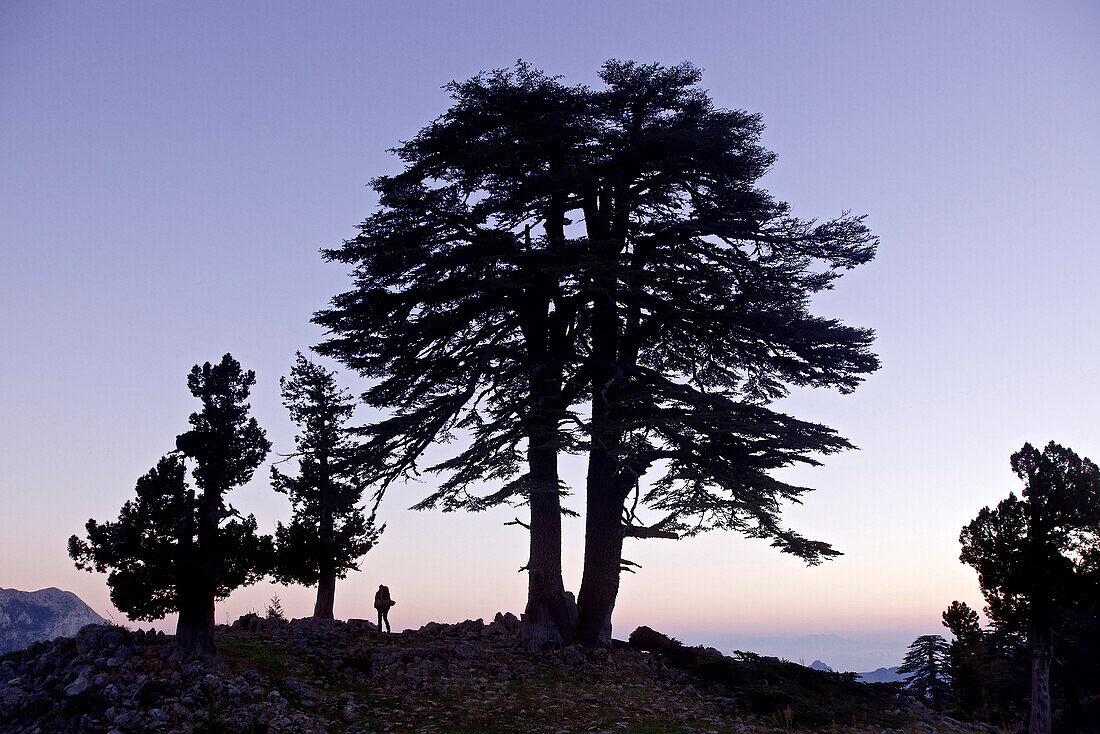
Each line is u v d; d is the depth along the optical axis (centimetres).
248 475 2033
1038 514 3562
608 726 1808
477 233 2495
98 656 1864
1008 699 4759
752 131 2722
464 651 2372
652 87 2680
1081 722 4566
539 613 2475
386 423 2425
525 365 2606
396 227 2503
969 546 3728
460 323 2556
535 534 2534
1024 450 3706
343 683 1991
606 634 2536
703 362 2867
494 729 1764
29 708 1672
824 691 2311
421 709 1867
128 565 1889
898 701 2369
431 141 2517
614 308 2691
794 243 2606
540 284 2475
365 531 3200
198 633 1942
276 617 2742
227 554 1922
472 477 2289
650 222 2748
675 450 2473
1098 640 4616
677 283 2477
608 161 2586
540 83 2569
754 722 1977
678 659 2539
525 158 2477
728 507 2262
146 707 1670
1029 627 3575
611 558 2581
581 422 2345
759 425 2291
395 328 2495
